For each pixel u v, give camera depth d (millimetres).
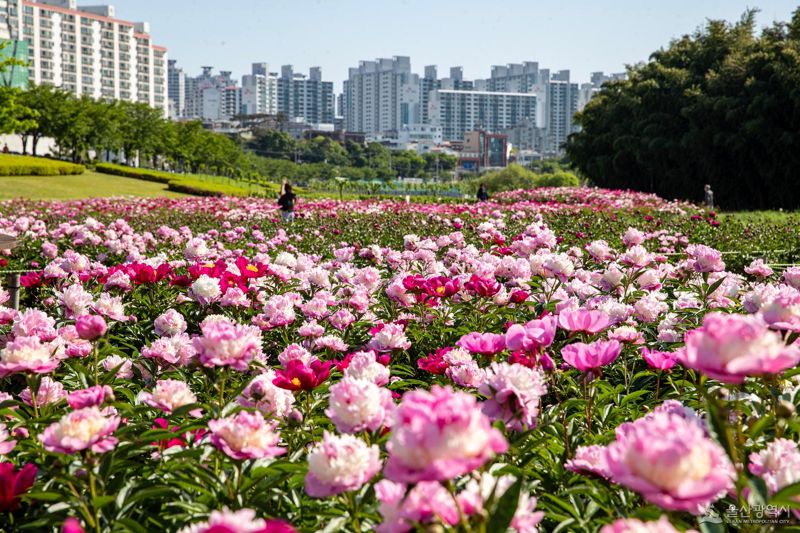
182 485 2197
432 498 1427
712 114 37469
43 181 44812
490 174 103562
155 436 2291
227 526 1290
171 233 10391
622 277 4742
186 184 47188
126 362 3549
